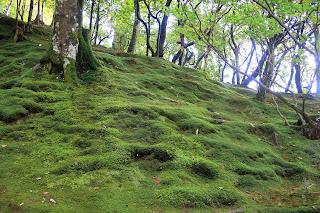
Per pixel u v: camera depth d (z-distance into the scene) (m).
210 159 5.59
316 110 11.98
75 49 8.49
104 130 5.87
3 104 6.37
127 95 8.32
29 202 3.65
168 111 7.45
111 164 4.90
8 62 9.26
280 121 9.33
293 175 5.75
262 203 4.35
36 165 4.73
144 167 5.09
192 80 12.52
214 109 9.90
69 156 5.07
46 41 13.09
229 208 4.14
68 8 8.33
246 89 15.39
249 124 8.00
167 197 4.11
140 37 21.69
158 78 11.08
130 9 16.34
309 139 7.58
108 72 9.40
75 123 6.17
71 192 4.07
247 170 5.37
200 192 4.29
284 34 3.15
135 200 4.02
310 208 4.07
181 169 5.04
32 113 6.48
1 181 4.12
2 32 12.57
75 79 8.20
